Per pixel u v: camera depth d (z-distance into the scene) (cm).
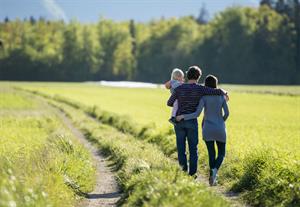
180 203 1997
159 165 2973
